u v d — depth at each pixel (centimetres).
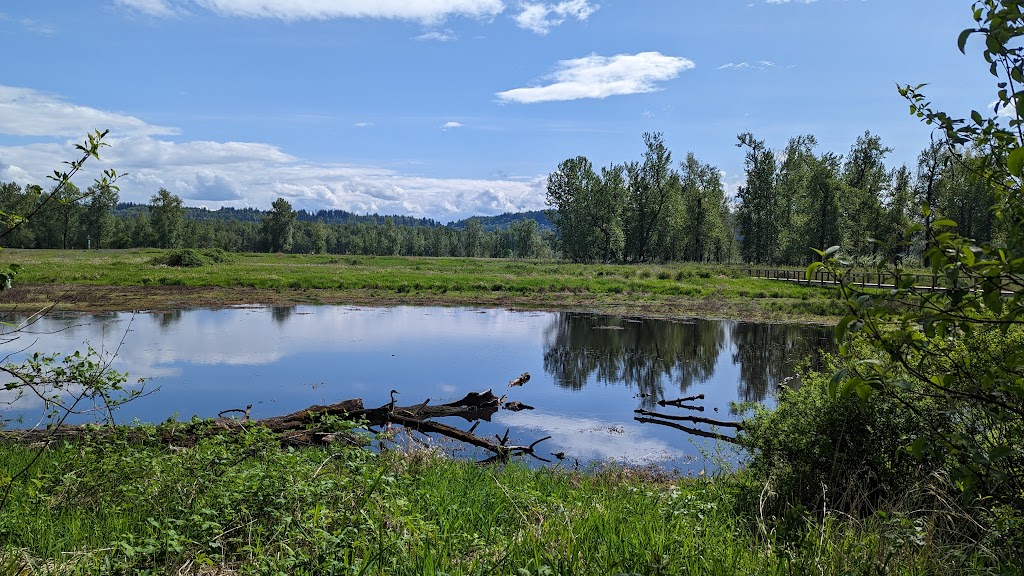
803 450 557
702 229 7825
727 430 1174
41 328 2256
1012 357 262
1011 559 355
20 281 3622
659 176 7431
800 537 441
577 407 1366
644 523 484
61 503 538
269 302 3341
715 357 1966
